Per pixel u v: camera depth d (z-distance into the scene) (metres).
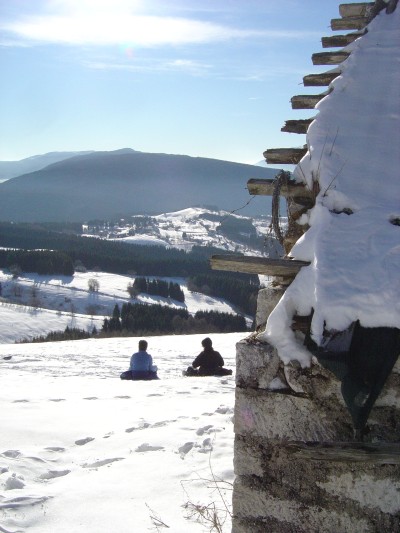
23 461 6.05
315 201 4.06
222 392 10.67
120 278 142.38
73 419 7.92
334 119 4.59
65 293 126.31
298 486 3.48
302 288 3.54
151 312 83.50
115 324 78.88
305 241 3.76
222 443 6.42
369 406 3.17
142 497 5.13
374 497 3.33
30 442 6.88
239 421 3.62
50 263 142.38
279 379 3.55
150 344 28.72
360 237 3.61
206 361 14.55
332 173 4.08
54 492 5.25
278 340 3.55
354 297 3.27
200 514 4.66
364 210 3.81
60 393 10.73
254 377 3.60
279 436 3.53
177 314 85.56
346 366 3.17
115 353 23.92
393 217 3.76
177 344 28.42
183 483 5.39
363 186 4.00
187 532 4.39
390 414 3.30
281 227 4.43
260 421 3.57
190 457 6.08
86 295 125.19
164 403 9.27
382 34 5.81
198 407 8.77
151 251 186.50
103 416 8.10
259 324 3.91
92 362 19.86
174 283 124.69
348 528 3.38
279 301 3.63
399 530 3.28
